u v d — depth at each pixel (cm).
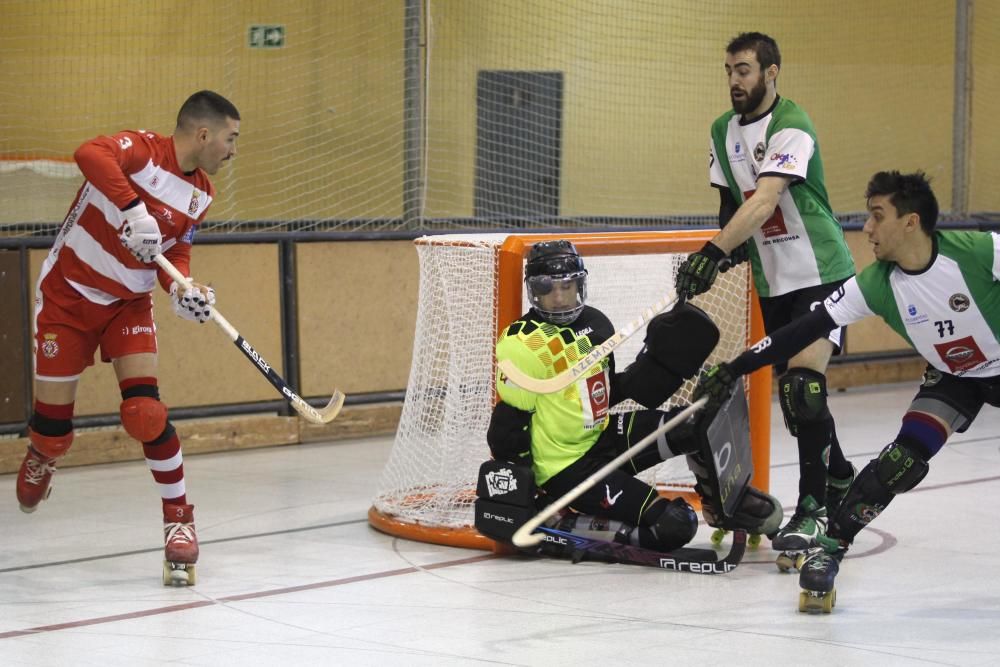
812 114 3503
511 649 1189
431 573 1493
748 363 1301
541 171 3186
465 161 3084
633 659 1155
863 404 2881
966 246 1220
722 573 1481
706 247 1459
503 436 1523
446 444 1784
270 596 1395
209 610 1339
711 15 3369
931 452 1305
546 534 1532
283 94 2855
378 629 1261
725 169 1580
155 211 1416
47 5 2644
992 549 1589
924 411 1312
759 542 1634
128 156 1374
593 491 1513
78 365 1466
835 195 3553
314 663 1152
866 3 3519
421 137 2684
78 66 2686
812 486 1498
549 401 1520
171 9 2756
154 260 1386
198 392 2384
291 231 2570
